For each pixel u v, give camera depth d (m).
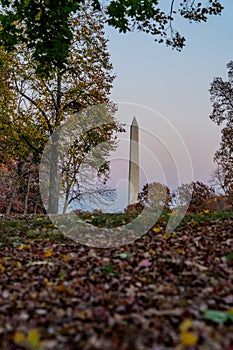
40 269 5.16
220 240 6.08
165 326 3.08
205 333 2.88
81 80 17.59
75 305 3.68
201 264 4.92
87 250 6.31
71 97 17.53
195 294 3.82
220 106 29.78
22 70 16.61
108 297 3.88
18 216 13.66
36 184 27.62
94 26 17.27
